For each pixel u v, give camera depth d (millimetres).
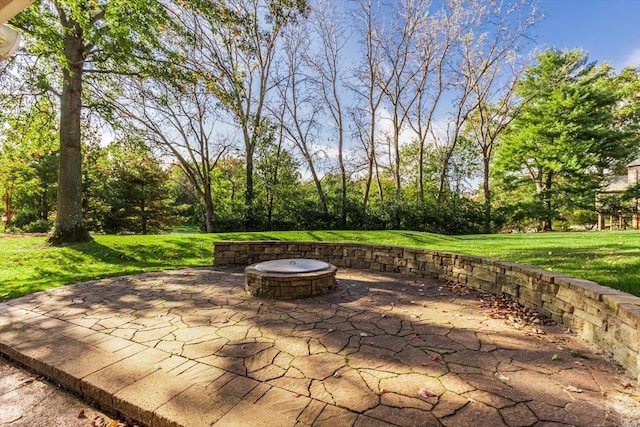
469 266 5117
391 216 16078
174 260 7840
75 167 9102
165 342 2969
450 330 3277
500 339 3051
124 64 9344
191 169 17938
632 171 21594
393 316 3711
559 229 22406
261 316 3707
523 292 4094
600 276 4129
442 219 16172
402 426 1822
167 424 1880
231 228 14703
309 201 16594
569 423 1851
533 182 20078
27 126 10398
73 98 9039
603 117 17891
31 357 2662
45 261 7238
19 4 2547
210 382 2273
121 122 11375
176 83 9172
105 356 2676
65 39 8469
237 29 8086
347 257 6957
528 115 18766
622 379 2326
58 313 3809
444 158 19469
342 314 3783
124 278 5719
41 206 19719
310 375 2379
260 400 2061
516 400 2070
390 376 2367
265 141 16094
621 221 20500
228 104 9102
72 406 2207
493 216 17297
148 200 19828
